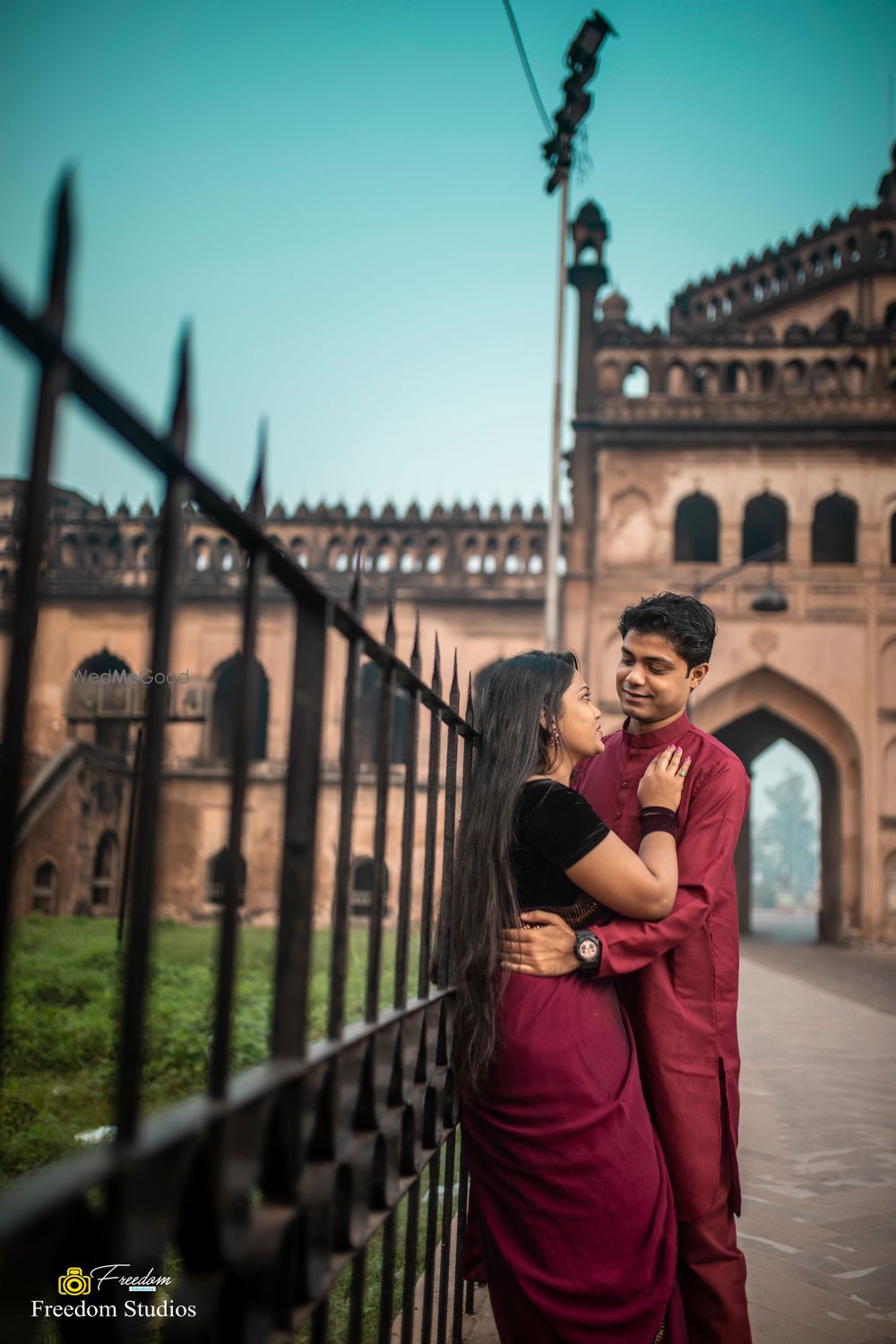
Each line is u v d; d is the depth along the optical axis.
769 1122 5.86
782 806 119.38
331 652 22.66
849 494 24.02
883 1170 4.87
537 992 2.20
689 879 2.44
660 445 24.52
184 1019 7.02
